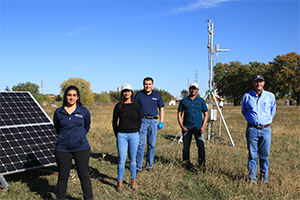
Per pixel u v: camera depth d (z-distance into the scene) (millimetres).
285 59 52719
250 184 4863
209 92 9992
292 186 4898
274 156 7750
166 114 22250
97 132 10688
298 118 19906
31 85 57188
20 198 4312
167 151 7922
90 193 3979
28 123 5648
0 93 6324
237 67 69438
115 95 72688
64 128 3812
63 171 3826
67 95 3828
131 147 4754
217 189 4820
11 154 4695
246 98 5266
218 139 10320
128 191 4719
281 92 55375
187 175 5617
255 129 5105
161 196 4527
